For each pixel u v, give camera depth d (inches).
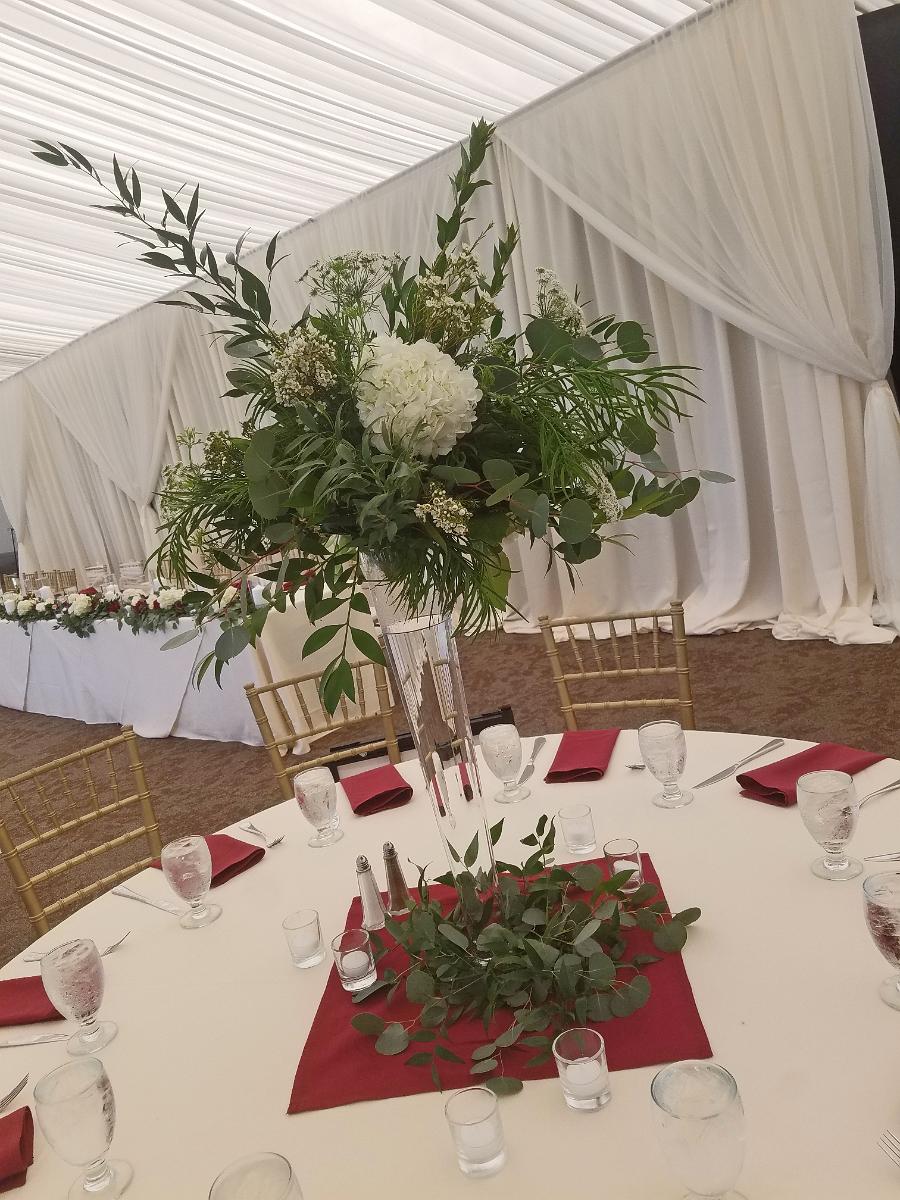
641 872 52.7
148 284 299.9
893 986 39.9
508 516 44.8
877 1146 31.9
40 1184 39.8
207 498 47.2
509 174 209.5
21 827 173.5
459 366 45.8
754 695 156.6
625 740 75.0
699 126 174.4
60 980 47.5
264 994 50.5
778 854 53.1
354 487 40.6
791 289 171.3
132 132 201.0
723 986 42.7
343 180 236.7
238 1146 39.2
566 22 173.5
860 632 170.7
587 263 205.5
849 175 162.4
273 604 44.0
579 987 42.6
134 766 87.9
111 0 155.1
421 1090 40.3
